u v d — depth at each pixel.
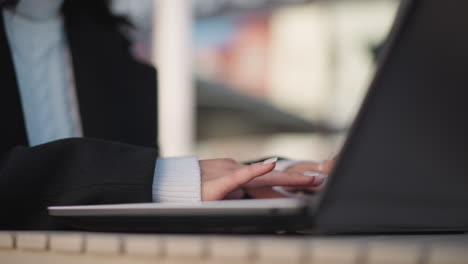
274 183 0.71
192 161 0.70
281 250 0.26
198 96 7.77
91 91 1.22
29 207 0.59
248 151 7.65
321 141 7.20
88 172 0.59
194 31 7.72
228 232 0.40
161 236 0.32
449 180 0.32
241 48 7.62
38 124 1.23
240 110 7.70
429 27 0.31
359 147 0.30
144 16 6.93
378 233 0.44
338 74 7.11
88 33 1.27
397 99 0.31
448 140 0.32
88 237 0.33
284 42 7.41
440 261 0.23
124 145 0.65
